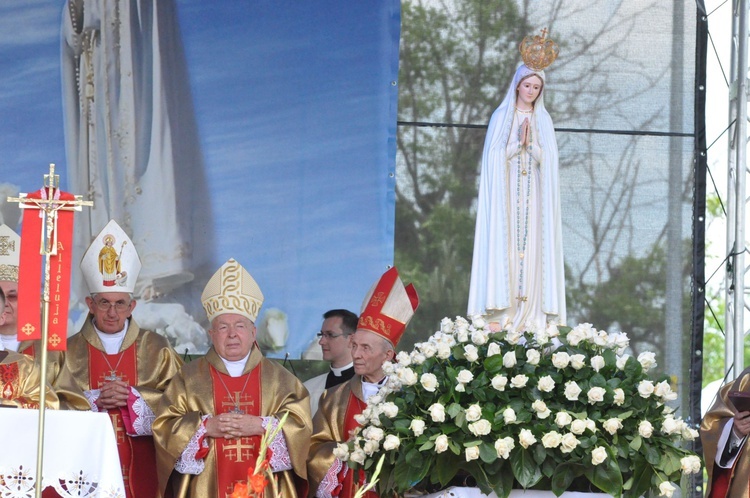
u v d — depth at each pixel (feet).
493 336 34.14
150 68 56.80
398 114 57.41
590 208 56.95
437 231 57.06
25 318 32.17
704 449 44.75
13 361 39.40
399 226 56.95
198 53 56.95
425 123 57.47
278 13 57.31
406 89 57.47
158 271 56.08
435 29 57.72
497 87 57.62
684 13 57.52
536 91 49.67
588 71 57.41
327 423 45.16
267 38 57.21
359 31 57.36
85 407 43.19
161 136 56.65
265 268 56.34
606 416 32.81
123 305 48.37
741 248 53.78
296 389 45.57
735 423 43.04
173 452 42.57
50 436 33.96
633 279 56.70
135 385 47.85
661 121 57.31
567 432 32.12
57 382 43.34
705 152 57.06
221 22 57.16
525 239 49.11
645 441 32.96
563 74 57.41
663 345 56.44
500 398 32.83
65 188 56.08
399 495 35.42
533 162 49.49
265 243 56.49
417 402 33.68
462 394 33.01
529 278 48.98
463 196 57.21
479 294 49.08
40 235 32.58
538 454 31.86
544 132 49.73
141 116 56.65
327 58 57.31
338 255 56.54
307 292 56.34
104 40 56.70
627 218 56.95
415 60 57.62
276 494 23.39
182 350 55.93
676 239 56.90
